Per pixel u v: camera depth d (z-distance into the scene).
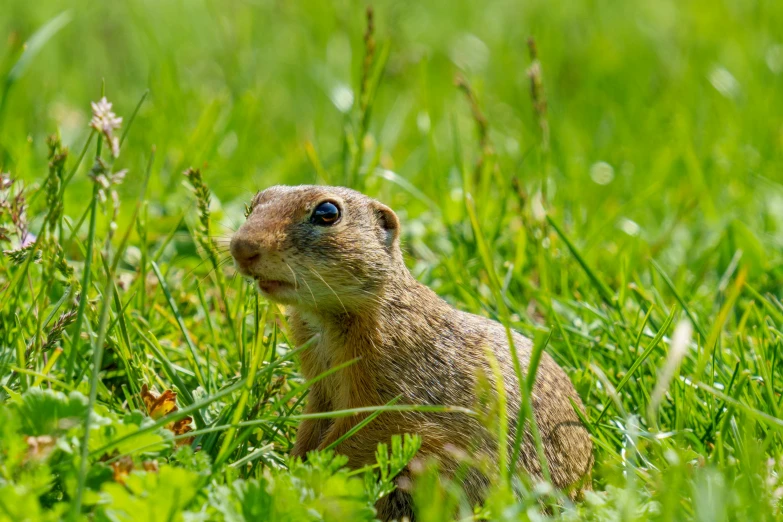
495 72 23.17
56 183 8.43
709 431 8.82
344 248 8.61
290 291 8.52
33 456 6.38
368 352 8.62
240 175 16.38
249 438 8.79
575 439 9.12
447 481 7.99
